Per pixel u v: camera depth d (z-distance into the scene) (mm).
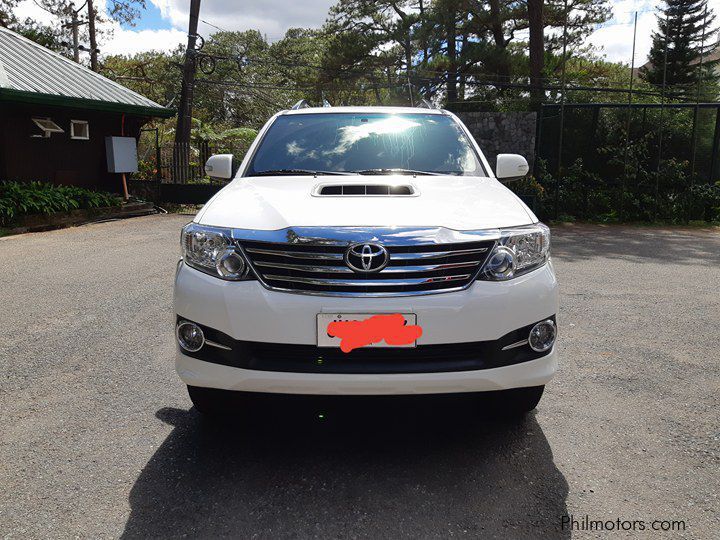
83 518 2432
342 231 2688
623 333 5117
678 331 5180
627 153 16781
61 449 3014
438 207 2938
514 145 17828
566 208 16734
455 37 27375
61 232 11664
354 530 2359
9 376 3998
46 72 14391
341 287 2652
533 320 2783
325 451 3021
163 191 17078
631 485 2699
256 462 2902
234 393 3145
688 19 33406
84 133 14750
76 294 6336
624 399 3688
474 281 2711
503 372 2730
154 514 2459
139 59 39281
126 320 5352
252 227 2781
